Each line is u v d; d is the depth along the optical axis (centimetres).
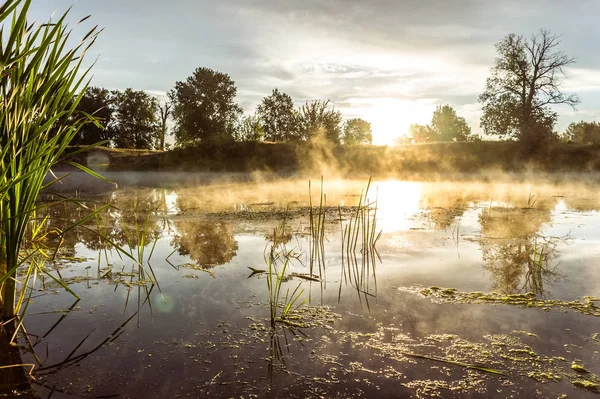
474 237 520
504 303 294
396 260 412
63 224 616
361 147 2283
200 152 2264
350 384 195
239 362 215
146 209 797
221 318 271
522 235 530
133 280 351
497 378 199
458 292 317
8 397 184
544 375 201
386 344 235
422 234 543
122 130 4538
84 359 217
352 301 302
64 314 276
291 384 194
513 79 2989
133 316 273
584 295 307
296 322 265
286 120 3547
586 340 235
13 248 262
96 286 334
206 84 3441
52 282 343
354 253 438
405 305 292
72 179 1748
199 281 350
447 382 196
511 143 2259
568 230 564
